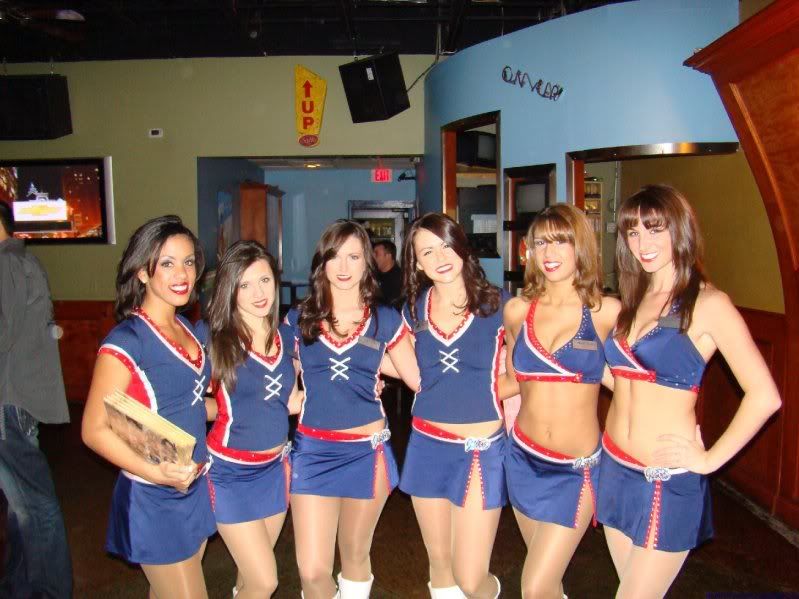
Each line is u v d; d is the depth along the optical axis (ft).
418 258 7.96
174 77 21.31
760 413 6.02
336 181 35.83
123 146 21.42
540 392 7.45
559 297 7.49
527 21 19.49
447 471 7.91
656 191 6.58
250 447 7.37
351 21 18.78
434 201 19.58
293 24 20.48
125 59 21.15
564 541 7.22
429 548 8.20
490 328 7.98
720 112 13.62
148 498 6.49
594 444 7.43
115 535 6.57
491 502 7.77
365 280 8.10
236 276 7.25
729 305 6.30
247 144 21.48
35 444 8.69
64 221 21.36
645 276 6.86
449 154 18.48
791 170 10.25
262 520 7.45
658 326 6.52
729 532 11.55
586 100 14.65
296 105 21.09
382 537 11.64
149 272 6.64
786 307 11.39
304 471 7.84
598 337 7.29
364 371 7.98
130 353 6.41
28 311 8.70
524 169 15.85
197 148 21.47
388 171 33.37
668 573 6.52
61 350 21.21
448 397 7.94
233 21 19.02
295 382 8.05
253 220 27.71
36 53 20.71
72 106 21.35
